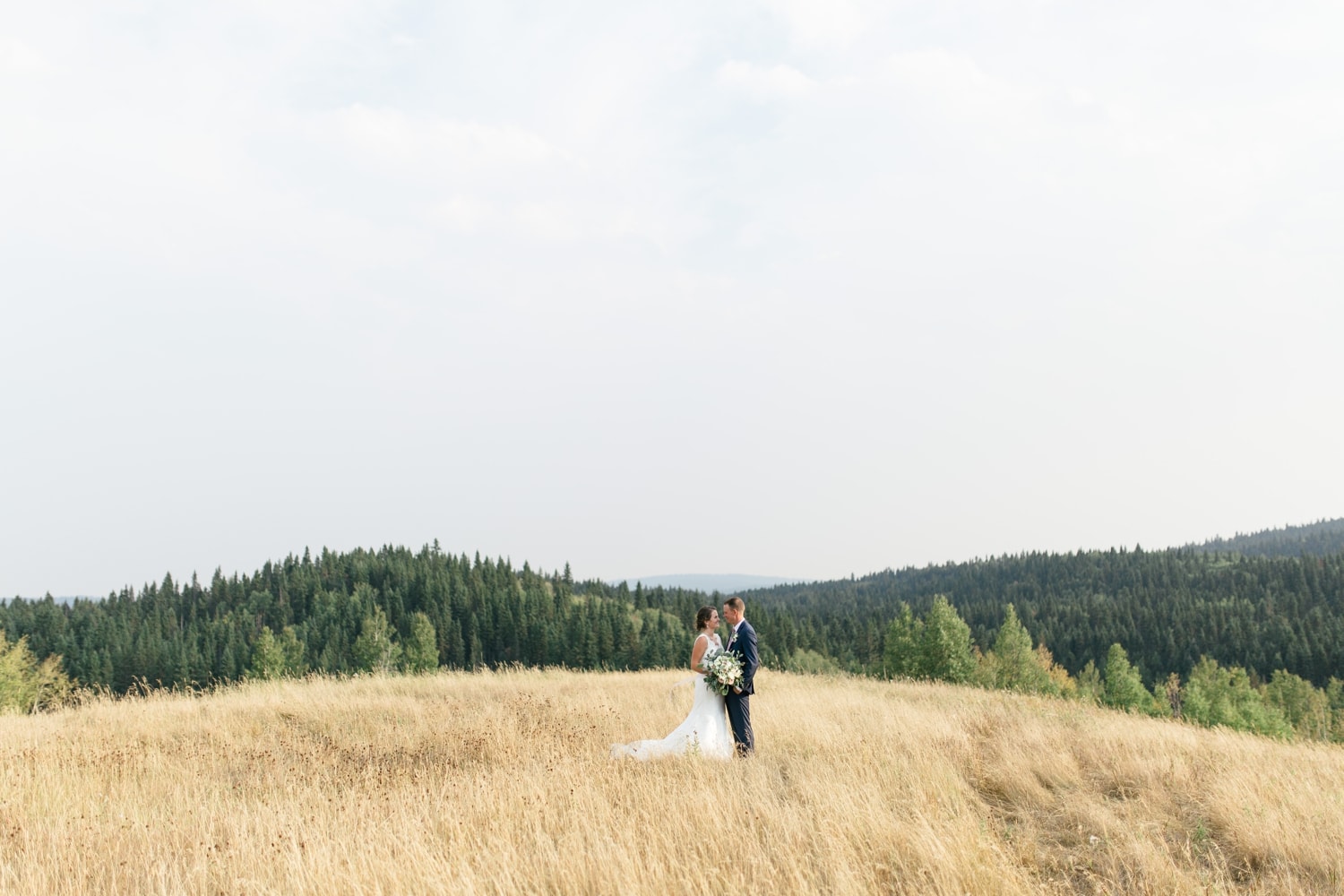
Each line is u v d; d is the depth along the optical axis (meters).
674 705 12.02
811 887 4.55
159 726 10.74
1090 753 8.64
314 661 93.50
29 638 108.50
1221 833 6.18
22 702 41.84
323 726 10.93
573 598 129.75
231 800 6.91
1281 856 5.51
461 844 5.18
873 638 102.56
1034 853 5.66
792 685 16.75
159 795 7.23
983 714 11.62
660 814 5.79
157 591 136.50
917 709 12.83
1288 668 114.94
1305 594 148.38
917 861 5.01
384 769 8.07
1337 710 74.81
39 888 4.63
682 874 4.68
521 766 7.87
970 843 5.15
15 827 5.72
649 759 7.84
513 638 110.19
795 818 5.68
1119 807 6.75
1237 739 10.56
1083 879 5.27
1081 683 80.75
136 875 4.98
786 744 9.07
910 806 6.25
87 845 5.48
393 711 11.95
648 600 144.00
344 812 6.25
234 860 5.13
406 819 5.77
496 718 10.76
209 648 98.81
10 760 7.97
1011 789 7.26
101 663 94.56
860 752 8.05
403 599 124.38
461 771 7.86
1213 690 65.62
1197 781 7.53
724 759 7.83
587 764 7.44
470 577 131.62
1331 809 6.18
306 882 4.61
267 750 9.18
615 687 15.05
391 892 4.48
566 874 4.63
